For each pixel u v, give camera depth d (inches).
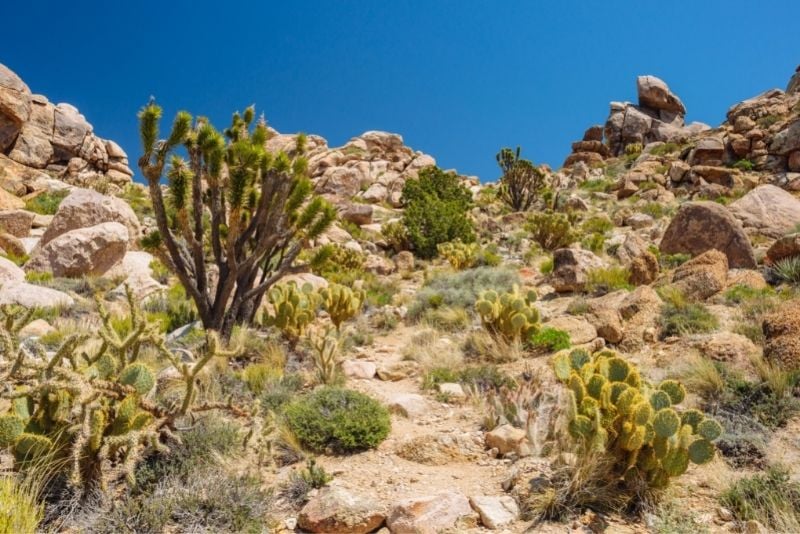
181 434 176.7
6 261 478.9
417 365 305.4
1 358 170.7
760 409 207.0
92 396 142.3
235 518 146.9
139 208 948.6
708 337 271.9
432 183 1075.3
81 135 1200.2
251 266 345.4
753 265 458.3
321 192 1206.9
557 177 1384.1
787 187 958.4
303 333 338.6
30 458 145.9
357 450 199.5
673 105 1779.0
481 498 156.3
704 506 155.0
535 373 264.7
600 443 152.7
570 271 449.7
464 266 665.0
